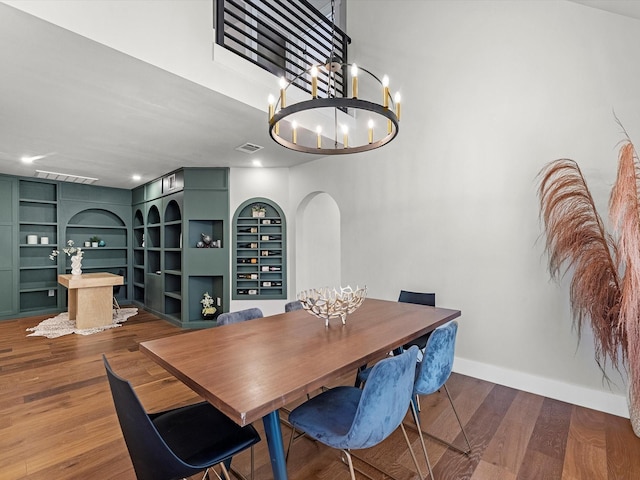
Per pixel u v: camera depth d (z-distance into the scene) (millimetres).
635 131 2289
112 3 1958
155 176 5586
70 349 3842
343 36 4098
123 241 7023
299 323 2115
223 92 2561
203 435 1326
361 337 1781
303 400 2686
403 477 1734
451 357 1797
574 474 1738
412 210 3523
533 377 2721
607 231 2365
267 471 1805
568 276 2541
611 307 2184
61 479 1694
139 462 1091
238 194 5047
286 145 2215
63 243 6055
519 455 1903
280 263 5172
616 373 2363
